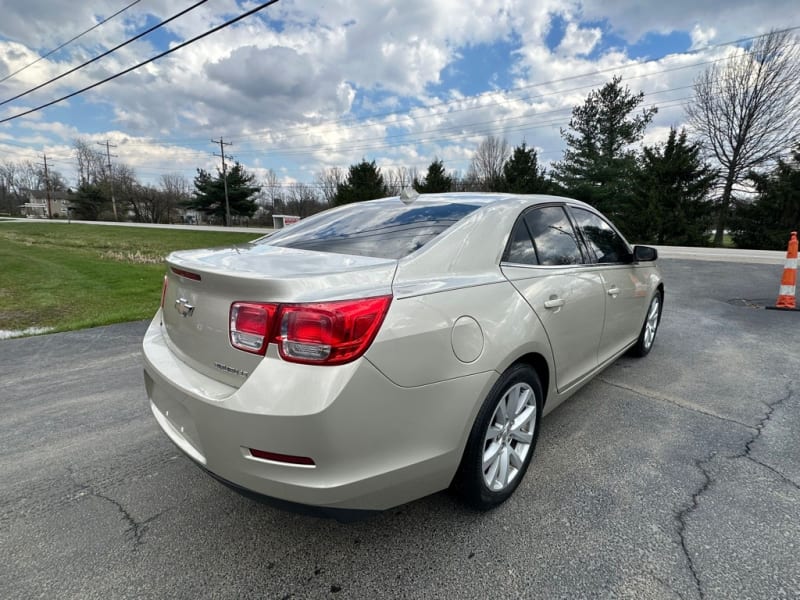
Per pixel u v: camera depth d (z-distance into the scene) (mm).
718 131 28141
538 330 2129
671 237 25000
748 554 1753
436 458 1704
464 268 1954
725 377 3660
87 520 2035
